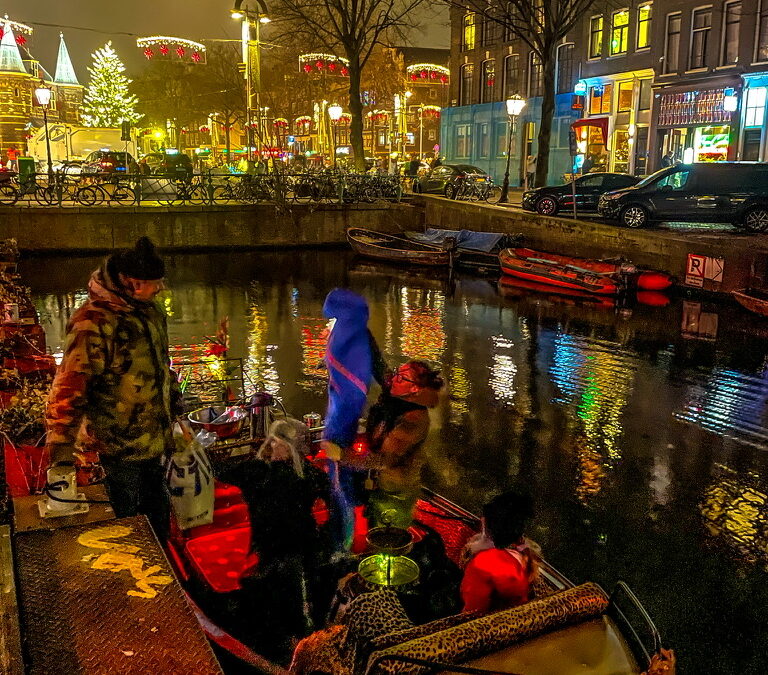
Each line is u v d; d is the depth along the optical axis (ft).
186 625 6.25
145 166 104.06
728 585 17.66
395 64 161.79
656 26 97.86
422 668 6.63
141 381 10.86
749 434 28.14
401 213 92.22
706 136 93.50
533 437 27.55
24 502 8.70
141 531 7.84
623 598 16.85
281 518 13.16
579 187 76.48
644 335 45.19
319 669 7.94
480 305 55.88
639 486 23.27
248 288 63.10
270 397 17.67
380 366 15.21
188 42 102.01
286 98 175.73
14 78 208.13
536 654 7.15
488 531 10.45
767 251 52.03
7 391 18.26
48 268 70.64
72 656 5.79
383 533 11.71
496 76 131.95
